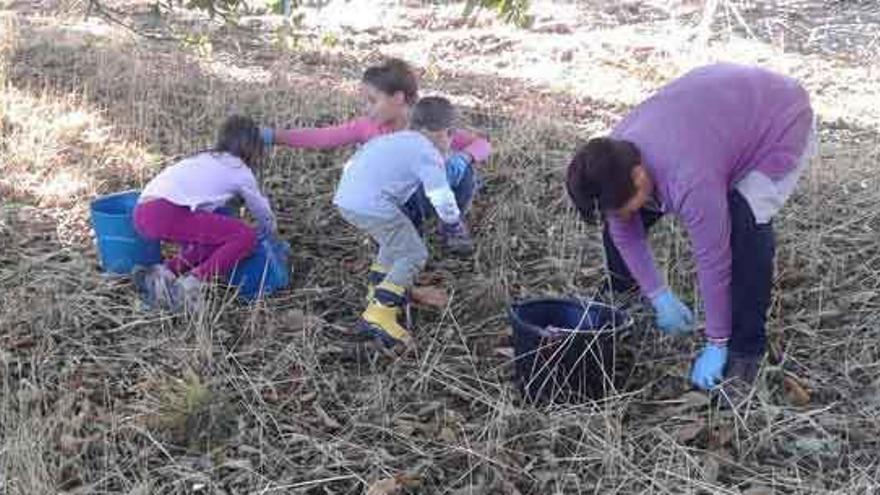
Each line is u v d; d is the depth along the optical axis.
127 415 3.01
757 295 2.97
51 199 4.35
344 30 7.71
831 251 3.89
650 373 3.22
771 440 2.88
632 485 2.75
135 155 4.83
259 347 3.37
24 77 5.91
